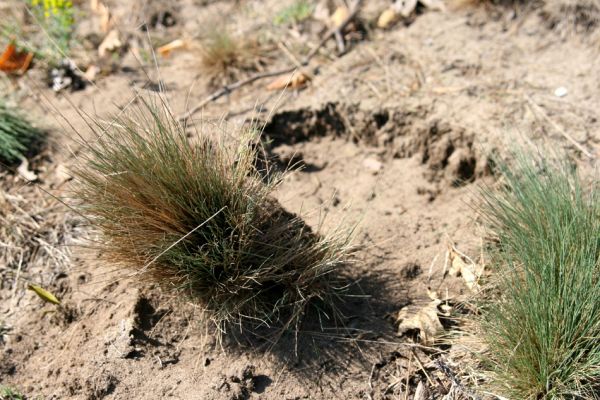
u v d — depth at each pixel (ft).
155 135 2.80
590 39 3.71
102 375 2.82
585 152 3.25
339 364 2.82
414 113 3.49
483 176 3.33
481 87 3.56
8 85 3.89
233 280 2.82
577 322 2.66
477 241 3.09
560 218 2.85
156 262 2.81
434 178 3.40
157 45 4.12
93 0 4.20
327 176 3.44
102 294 3.02
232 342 2.87
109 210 2.80
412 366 2.80
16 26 4.13
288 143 3.57
